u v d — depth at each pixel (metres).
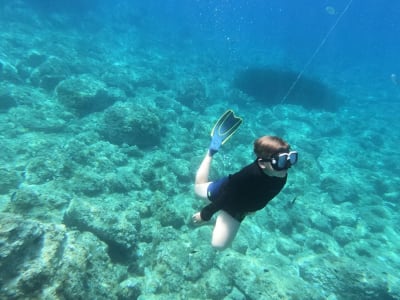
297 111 20.48
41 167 9.01
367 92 30.67
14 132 10.91
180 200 9.80
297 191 12.19
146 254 7.51
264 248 9.16
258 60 32.59
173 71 23.81
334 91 26.59
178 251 7.50
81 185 8.80
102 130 12.12
